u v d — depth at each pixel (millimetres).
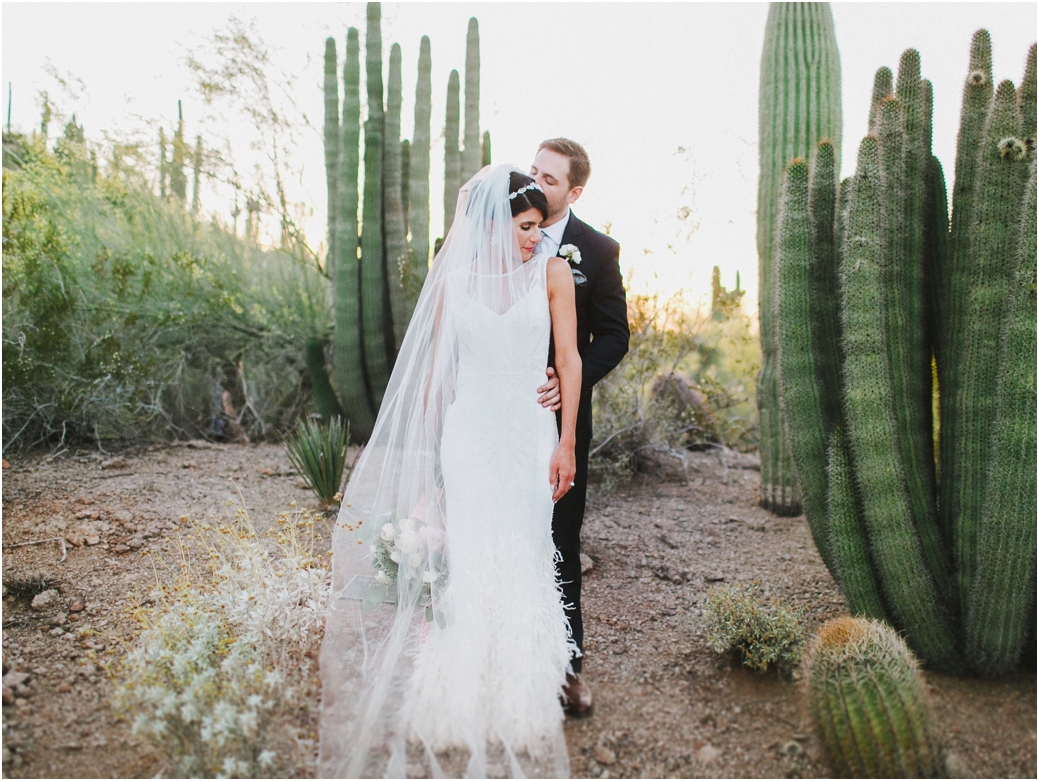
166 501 4258
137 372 5496
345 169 5832
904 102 3023
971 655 2598
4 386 4988
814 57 4477
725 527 4395
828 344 3113
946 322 2926
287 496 4496
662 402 5754
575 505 2756
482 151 6711
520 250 2627
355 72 5828
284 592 2590
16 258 5234
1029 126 2811
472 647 2373
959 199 2873
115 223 6242
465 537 2494
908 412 2848
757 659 2705
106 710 2402
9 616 3006
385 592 2594
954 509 2799
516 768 2100
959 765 2152
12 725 2316
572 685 2494
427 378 2697
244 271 6789
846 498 2809
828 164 3193
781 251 3092
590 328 2930
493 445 2504
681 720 2453
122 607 3062
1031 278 2369
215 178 6676
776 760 2246
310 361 6148
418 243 6094
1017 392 2393
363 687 2379
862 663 2158
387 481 2729
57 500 4133
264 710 2170
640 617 3203
